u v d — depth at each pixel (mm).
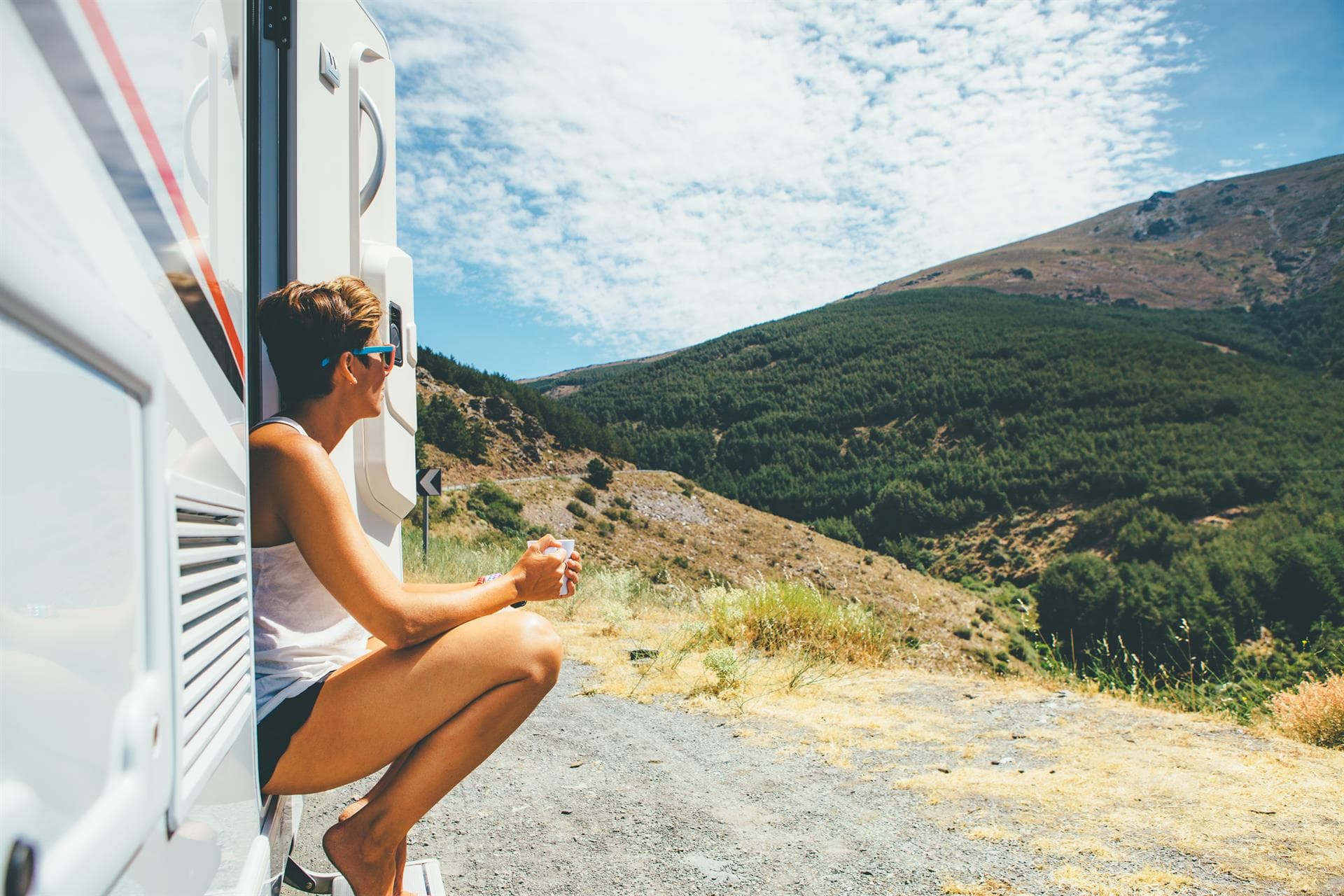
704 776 3361
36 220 577
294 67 2043
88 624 646
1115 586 65812
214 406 1109
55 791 569
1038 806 2916
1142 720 4055
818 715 4270
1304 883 2275
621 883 2406
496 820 2904
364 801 1702
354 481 2367
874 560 83625
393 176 2746
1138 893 2252
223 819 1081
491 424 80938
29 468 552
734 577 70062
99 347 668
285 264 2035
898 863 2508
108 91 755
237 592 1224
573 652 5844
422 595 1705
